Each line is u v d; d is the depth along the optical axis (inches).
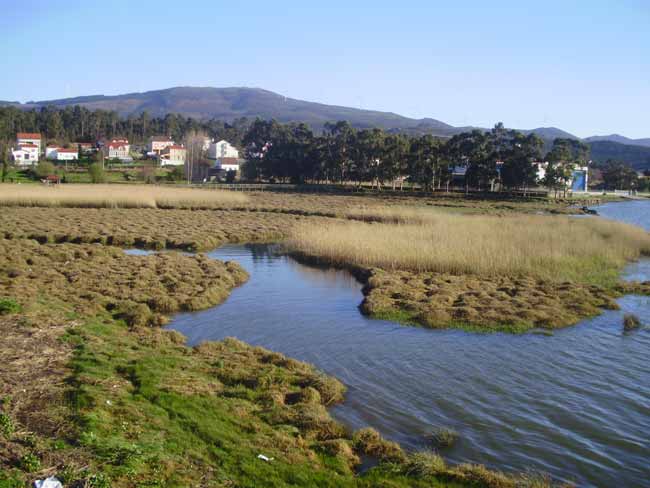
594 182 6545.3
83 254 1282.0
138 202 2576.3
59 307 773.9
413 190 4252.0
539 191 4466.0
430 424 510.6
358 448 455.8
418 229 1589.6
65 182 3964.1
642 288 1082.1
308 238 1561.3
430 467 419.8
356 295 1040.8
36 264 1141.7
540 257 1291.8
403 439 481.4
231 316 873.5
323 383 573.6
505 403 559.2
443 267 1224.2
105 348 612.1
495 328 809.5
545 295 998.4
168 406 480.7
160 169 5334.6
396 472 415.8
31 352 573.6
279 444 437.4
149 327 766.5
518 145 4173.2
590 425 516.4
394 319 858.8
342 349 719.7
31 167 4719.5
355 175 4500.5
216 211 2508.6
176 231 1800.0
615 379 629.6
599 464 448.5
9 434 389.4
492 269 1201.4
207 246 1598.2
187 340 738.8
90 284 962.1
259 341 749.3
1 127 5895.7
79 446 384.2
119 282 994.7
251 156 6624.0
